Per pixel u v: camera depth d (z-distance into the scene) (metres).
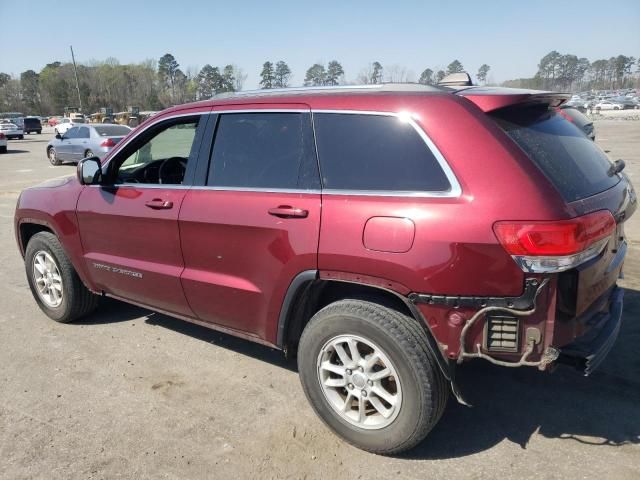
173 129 3.92
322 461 2.92
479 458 2.92
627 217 3.17
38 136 47.59
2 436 3.17
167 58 119.56
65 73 118.69
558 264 2.45
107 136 18.61
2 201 11.95
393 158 2.81
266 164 3.27
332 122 3.04
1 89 120.88
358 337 2.85
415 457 2.94
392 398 2.85
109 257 4.14
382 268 2.71
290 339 3.30
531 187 2.50
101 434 3.18
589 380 3.68
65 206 4.38
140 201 3.83
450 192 2.62
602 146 20.30
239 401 3.52
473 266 2.52
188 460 2.94
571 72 128.75
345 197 2.88
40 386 3.74
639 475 2.75
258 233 3.17
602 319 2.88
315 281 3.01
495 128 2.64
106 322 4.85
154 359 4.12
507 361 2.59
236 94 3.61
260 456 2.97
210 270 3.51
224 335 4.55
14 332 4.66
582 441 3.04
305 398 3.54
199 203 3.48
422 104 2.79
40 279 4.88
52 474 2.84
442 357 2.68
